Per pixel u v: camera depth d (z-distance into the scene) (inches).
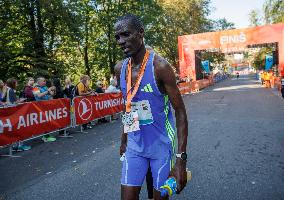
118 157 228.1
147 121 81.0
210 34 1083.9
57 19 690.8
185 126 78.9
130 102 81.3
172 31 1403.8
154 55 79.1
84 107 350.6
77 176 186.5
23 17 677.3
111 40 984.9
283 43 992.9
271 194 150.1
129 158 83.1
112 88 429.4
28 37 696.4
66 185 171.6
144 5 1042.7
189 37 1112.2
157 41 1144.2
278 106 524.7
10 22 661.3
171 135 83.7
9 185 174.6
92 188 165.6
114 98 426.0
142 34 80.0
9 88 285.7
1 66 631.2
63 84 703.7
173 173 76.8
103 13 965.2
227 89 1160.8
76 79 958.4
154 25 1154.7
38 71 621.3
